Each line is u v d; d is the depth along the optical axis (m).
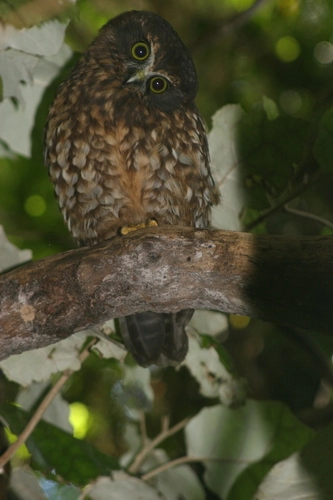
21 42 9.34
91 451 9.70
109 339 9.59
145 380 11.27
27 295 6.86
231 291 6.71
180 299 6.88
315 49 18.86
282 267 6.52
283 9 18.23
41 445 9.48
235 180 10.58
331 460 9.03
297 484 9.04
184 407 14.48
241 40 18.00
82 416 15.63
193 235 6.75
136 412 11.28
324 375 11.11
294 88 18.52
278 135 10.36
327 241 6.49
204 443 10.22
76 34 14.09
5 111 10.82
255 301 6.71
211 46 16.86
